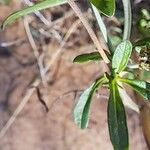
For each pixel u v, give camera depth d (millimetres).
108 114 197
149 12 295
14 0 411
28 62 495
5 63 509
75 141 487
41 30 343
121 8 287
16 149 523
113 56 193
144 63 219
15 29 455
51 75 450
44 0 201
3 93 520
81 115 200
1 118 522
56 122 496
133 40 267
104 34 212
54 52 388
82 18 191
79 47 375
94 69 448
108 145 465
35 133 514
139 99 265
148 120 269
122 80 197
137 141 453
